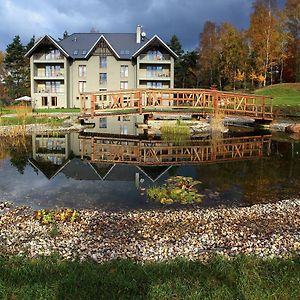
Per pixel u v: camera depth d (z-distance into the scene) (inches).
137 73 1438.2
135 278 148.3
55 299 130.6
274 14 1678.2
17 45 2338.8
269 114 888.9
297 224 246.2
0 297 130.6
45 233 222.4
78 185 352.8
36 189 335.0
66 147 597.9
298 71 1675.7
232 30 1883.6
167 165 456.1
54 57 1444.4
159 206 289.1
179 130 770.8
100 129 858.8
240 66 1820.9
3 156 508.7
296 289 137.6
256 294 134.6
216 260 168.6
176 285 141.3
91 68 1483.8
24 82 2283.5
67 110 1296.8
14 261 165.9
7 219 249.8
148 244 206.1
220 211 274.8
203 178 387.9
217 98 829.2
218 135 754.8
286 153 547.8
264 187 352.8
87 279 146.1
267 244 206.4
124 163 470.0
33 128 791.1
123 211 274.7
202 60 2095.2
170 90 831.7
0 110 1107.3
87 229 231.5
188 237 219.6
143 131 808.9
